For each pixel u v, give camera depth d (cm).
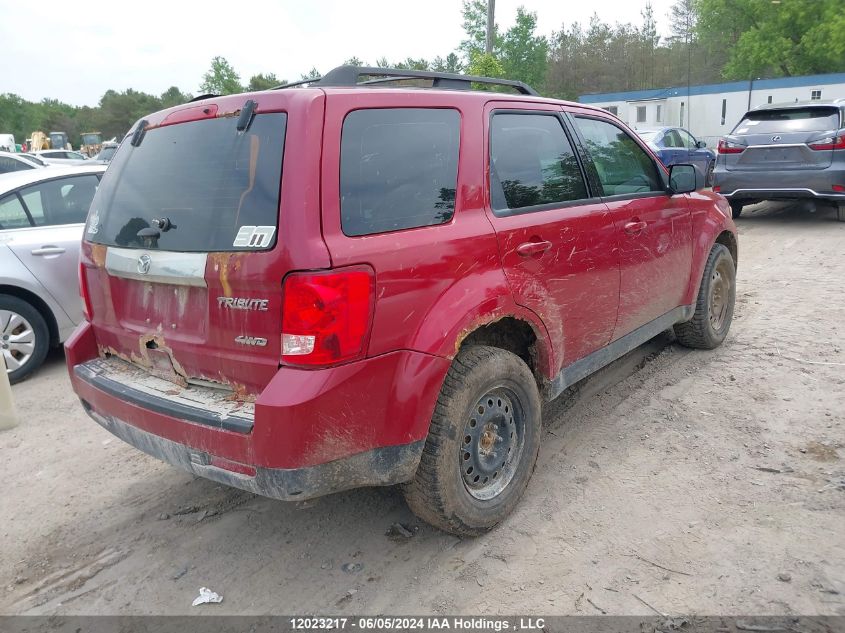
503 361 303
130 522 350
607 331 388
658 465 365
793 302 644
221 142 271
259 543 325
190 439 265
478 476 308
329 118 253
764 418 409
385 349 259
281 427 237
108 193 325
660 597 266
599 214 371
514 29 3831
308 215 241
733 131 1088
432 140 293
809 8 3772
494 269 302
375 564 302
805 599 259
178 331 282
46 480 398
